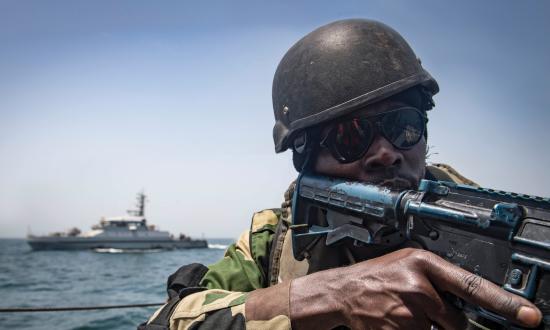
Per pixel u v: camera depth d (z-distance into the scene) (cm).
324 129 167
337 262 158
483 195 109
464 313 102
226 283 173
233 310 128
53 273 2873
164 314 146
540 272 95
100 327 918
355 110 159
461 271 98
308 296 119
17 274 2797
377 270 110
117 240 5162
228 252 194
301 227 165
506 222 100
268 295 127
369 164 155
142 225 5319
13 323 959
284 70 188
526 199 102
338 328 123
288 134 178
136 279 2423
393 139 154
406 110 159
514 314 88
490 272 103
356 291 110
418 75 166
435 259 102
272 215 201
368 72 161
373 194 137
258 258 184
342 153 159
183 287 167
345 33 171
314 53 173
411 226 123
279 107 190
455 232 112
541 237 96
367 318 107
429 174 179
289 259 170
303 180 169
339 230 151
